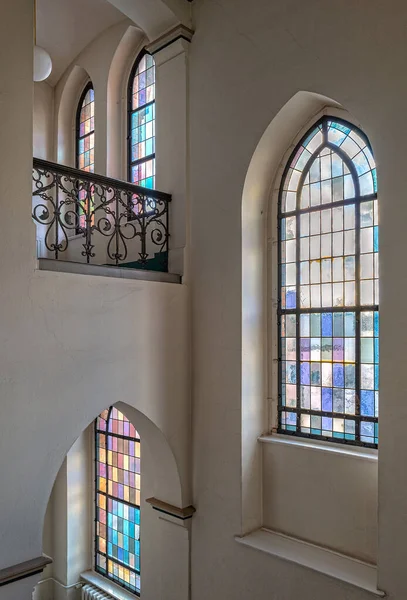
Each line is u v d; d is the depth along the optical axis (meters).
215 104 5.70
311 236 5.32
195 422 5.77
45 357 4.56
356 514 4.67
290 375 5.43
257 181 5.52
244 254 5.41
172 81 6.16
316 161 5.32
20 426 4.36
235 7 5.54
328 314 5.12
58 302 4.68
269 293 5.59
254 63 5.34
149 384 5.41
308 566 4.60
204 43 5.86
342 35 4.62
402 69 4.19
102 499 8.75
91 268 5.00
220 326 5.56
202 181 5.81
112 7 7.38
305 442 5.18
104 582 8.41
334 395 5.03
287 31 5.05
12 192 4.39
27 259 4.48
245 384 5.35
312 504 5.00
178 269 5.94
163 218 6.17
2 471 4.24
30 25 4.55
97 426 8.91
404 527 4.05
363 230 4.89
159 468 5.91
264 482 5.43
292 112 5.18
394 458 4.13
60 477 8.83
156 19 6.09
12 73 4.41
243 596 5.15
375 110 4.36
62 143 9.02
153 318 5.50
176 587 5.75
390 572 4.11
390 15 4.29
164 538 5.91
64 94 8.96
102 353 5.00
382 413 4.21
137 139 7.65
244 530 5.24
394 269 4.18
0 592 4.19
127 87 7.84
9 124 4.38
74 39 8.23
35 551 4.41
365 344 4.82
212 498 5.53
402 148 4.17
